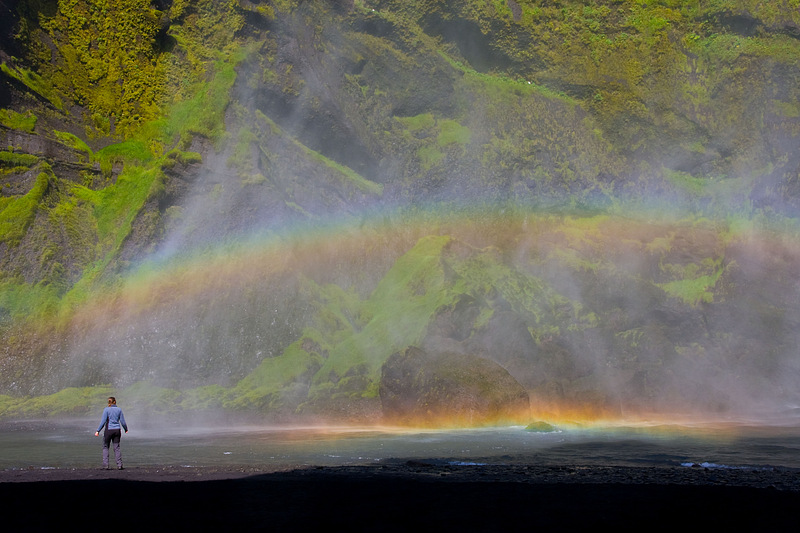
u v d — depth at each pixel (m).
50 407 43.69
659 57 77.38
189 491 14.44
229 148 58.66
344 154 66.38
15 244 52.31
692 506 12.70
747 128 75.38
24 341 48.69
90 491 14.40
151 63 63.81
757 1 77.81
